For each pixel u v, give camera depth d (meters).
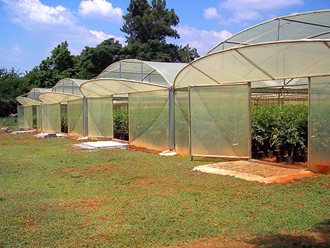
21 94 48.50
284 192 8.59
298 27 13.43
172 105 16.66
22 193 9.13
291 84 16.66
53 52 51.38
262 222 6.48
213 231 6.12
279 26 13.80
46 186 9.98
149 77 18.23
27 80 50.28
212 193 8.59
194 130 14.05
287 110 13.48
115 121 23.98
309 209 7.18
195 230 6.17
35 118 38.50
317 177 10.08
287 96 19.61
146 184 9.95
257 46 10.30
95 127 23.94
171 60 50.38
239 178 10.18
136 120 19.03
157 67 17.75
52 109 31.30
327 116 10.48
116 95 23.48
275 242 5.57
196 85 14.27
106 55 47.50
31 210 7.55
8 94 48.16
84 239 5.89
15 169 12.82
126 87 18.97
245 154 13.09
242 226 6.31
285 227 6.21
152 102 17.73
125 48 47.94
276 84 17.14
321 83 10.58
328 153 10.49
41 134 30.25
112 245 5.62
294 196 8.18
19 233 6.21
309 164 10.94
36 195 8.91
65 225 6.58
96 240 5.83
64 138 26.48
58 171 12.29
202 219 6.73
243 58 11.34
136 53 48.28
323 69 10.35
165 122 16.91
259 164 12.18
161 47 49.50
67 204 8.02
